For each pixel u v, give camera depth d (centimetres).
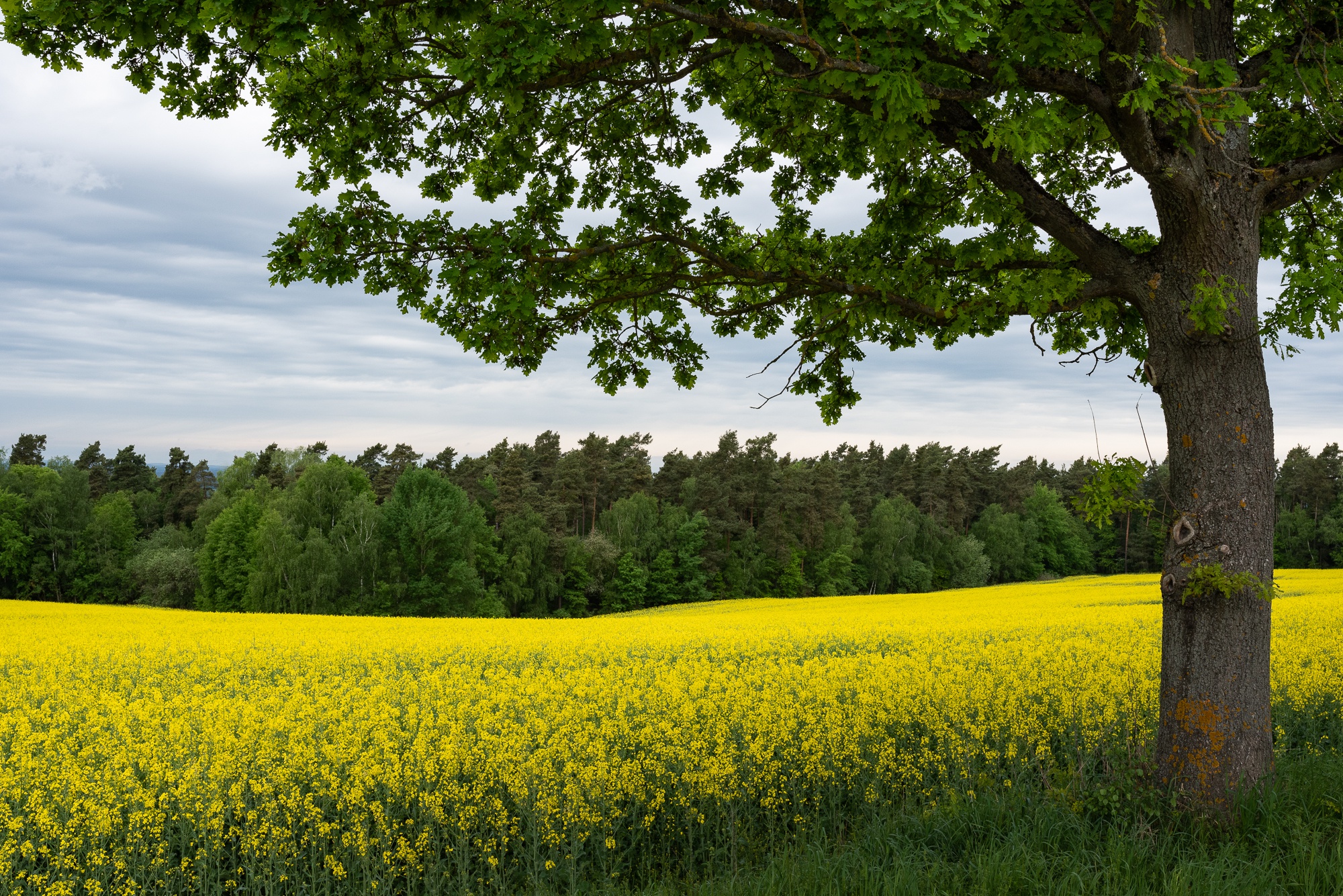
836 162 695
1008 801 556
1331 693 821
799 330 731
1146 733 681
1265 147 629
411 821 574
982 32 421
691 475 7931
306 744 707
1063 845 500
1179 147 502
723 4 423
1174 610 533
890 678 887
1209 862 437
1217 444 516
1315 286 491
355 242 532
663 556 6750
